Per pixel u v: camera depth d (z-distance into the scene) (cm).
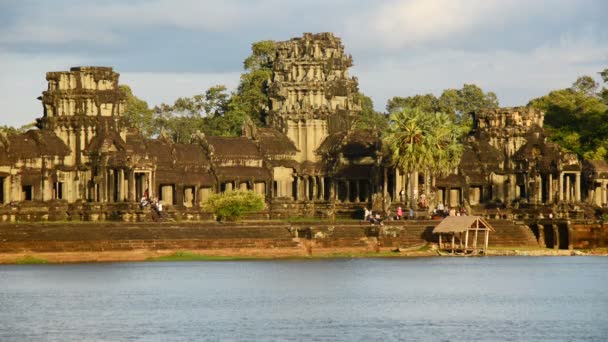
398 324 13800
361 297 15888
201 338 12912
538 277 18250
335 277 18012
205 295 15912
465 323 13888
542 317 14312
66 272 18262
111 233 19988
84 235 19775
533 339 12925
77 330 13338
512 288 16862
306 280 17550
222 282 17225
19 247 19375
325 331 13338
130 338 12900
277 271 18712
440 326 13688
